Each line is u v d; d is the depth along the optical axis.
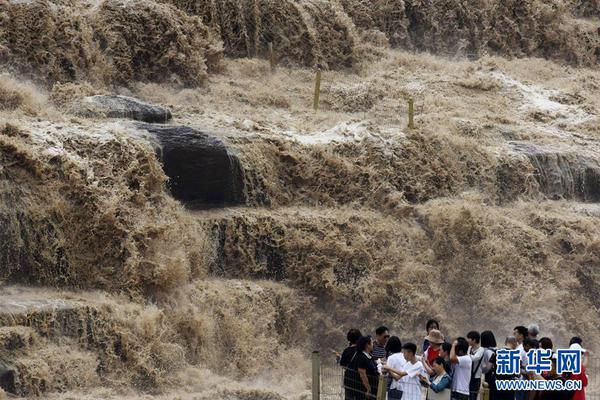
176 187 57.66
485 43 95.50
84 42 68.62
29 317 45.53
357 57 85.50
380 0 92.31
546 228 68.69
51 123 55.91
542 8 98.06
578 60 98.81
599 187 75.44
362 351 38.62
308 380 53.75
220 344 53.31
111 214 52.34
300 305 58.16
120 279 52.03
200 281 54.91
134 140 55.41
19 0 67.00
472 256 64.75
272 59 80.00
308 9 83.62
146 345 49.19
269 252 58.50
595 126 81.81
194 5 78.25
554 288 66.25
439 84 84.12
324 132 67.62
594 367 59.38
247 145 61.31
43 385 44.47
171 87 72.38
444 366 37.59
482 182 70.12
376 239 61.97
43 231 50.75
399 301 61.06
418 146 68.50
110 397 45.88
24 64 66.12
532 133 77.62
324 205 63.56
